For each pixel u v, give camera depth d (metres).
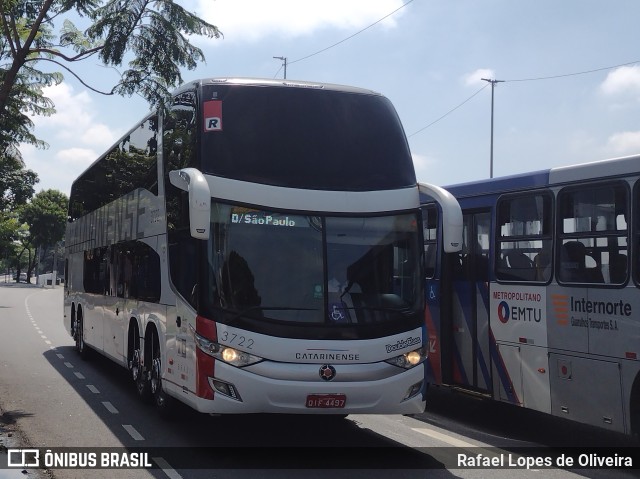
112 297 12.69
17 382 12.67
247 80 8.27
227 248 7.43
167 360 8.77
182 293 8.12
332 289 7.48
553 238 8.33
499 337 9.08
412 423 9.73
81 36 10.24
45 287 84.06
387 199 7.94
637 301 7.20
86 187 16.56
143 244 10.52
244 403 7.14
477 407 11.25
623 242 7.42
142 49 9.16
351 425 9.43
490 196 9.44
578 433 9.33
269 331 7.22
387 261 7.75
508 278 9.02
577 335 7.89
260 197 7.57
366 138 8.17
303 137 7.95
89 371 14.23
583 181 7.99
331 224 7.66
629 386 7.25
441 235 10.27
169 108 9.16
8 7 9.88
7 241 69.06
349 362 7.30
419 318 7.76
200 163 7.66
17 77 11.49
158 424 9.25
